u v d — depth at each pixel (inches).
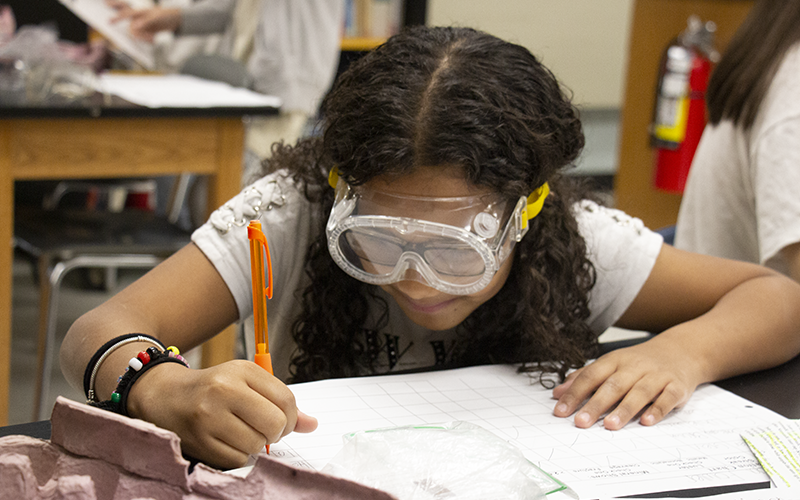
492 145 29.5
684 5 111.7
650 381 31.9
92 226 81.7
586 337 39.1
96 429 22.0
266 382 26.5
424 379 33.6
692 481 25.7
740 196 59.0
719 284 40.6
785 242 51.3
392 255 30.0
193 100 76.9
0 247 68.8
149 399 26.8
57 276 73.9
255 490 21.0
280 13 110.6
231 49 114.4
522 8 172.4
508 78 31.8
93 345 31.2
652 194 118.5
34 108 67.2
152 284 35.8
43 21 95.8
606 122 191.3
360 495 20.3
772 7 55.4
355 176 30.4
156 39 109.6
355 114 31.0
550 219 37.0
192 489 21.3
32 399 88.4
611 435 29.2
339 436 27.6
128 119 72.2
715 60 98.9
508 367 35.9
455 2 166.9
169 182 114.7
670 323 41.9
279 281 41.0
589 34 179.9
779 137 53.1
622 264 41.0
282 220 39.8
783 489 25.2
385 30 147.7
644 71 116.6
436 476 24.0
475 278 30.1
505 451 25.6
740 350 36.0
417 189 29.7
